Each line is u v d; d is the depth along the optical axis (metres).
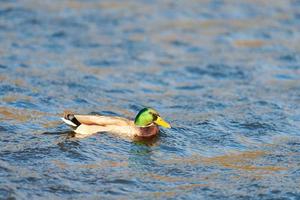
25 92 58.38
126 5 88.25
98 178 42.84
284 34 79.75
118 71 66.62
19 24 78.00
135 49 73.50
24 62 66.62
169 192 41.53
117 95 60.00
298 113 56.16
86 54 70.75
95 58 69.75
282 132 51.94
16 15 80.75
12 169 43.22
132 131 49.19
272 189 42.28
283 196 41.38
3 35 74.19
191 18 84.81
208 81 65.06
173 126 52.09
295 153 48.06
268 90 62.38
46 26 78.00
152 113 49.34
